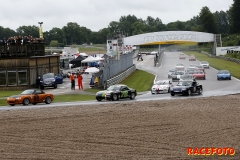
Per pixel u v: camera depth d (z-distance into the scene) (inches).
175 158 774.5
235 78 2527.1
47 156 794.8
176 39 5064.0
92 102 1567.4
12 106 1508.4
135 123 1087.6
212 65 3705.7
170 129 1011.9
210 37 5172.2
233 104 1391.5
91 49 7317.9
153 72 3191.4
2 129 1042.1
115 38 5305.1
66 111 1299.2
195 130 997.2
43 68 2391.7
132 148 845.2
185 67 3599.9
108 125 1069.1
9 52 2172.7
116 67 2682.1
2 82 2162.9
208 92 1827.0
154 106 1373.0
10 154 811.4
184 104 1406.3
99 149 840.9
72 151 829.2
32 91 1560.0
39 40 2415.1
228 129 1005.8
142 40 5059.1
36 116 1214.9
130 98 1644.9
